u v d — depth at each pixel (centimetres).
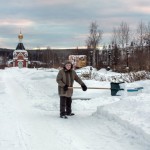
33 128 954
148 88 1705
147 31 6144
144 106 967
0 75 4384
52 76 3366
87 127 947
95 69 4941
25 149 746
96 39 6494
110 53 5741
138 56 4134
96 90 1797
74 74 1146
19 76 4050
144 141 751
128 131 842
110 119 981
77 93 1700
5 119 1091
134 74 2566
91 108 1293
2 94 1931
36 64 9494
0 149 746
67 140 814
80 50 8100
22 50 9600
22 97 1761
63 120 1062
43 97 1736
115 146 752
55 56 9488
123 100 1086
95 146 757
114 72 4209
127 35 8194
